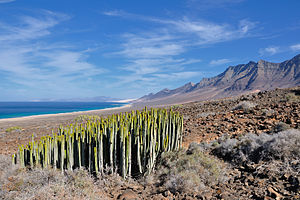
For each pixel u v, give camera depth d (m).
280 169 4.95
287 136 5.91
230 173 5.62
